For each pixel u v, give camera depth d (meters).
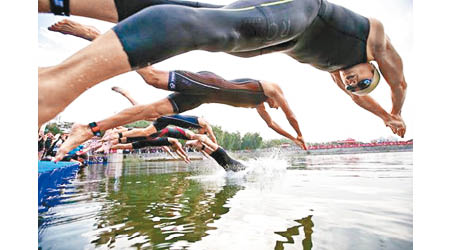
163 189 3.43
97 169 6.80
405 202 2.38
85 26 2.33
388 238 1.57
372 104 2.97
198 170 6.15
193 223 1.90
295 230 1.71
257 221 1.91
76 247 1.51
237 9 1.40
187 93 3.00
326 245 1.47
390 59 2.48
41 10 1.40
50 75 0.98
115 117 2.47
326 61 2.38
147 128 4.05
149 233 1.71
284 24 1.52
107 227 1.86
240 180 4.02
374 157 6.92
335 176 3.98
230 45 1.35
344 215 2.02
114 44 1.04
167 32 1.10
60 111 1.01
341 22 2.14
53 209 2.40
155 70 2.84
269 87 3.26
